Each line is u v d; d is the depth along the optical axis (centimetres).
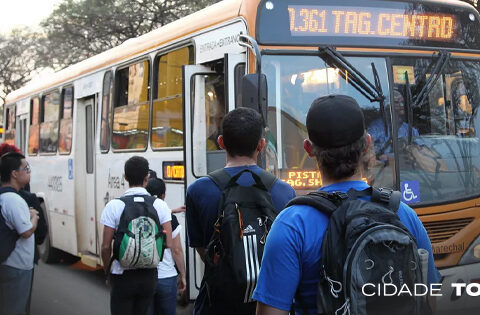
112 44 2861
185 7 2606
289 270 217
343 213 216
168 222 484
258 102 482
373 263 206
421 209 554
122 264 459
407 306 209
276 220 226
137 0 2655
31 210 531
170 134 691
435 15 600
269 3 554
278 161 534
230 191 321
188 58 666
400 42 582
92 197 940
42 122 1177
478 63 609
